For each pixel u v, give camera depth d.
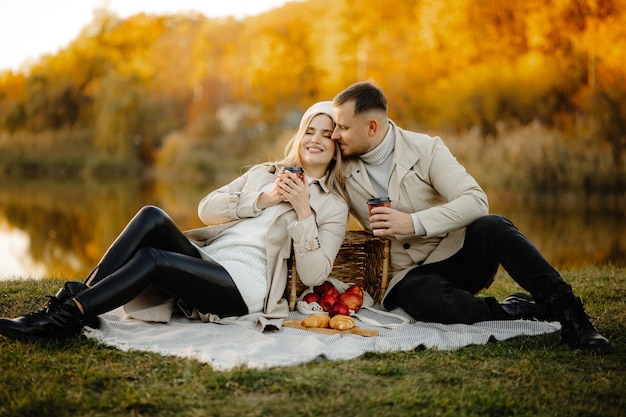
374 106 3.25
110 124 29.56
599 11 17.72
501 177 14.55
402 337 2.83
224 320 2.95
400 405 2.08
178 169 27.17
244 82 32.03
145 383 2.25
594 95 15.79
